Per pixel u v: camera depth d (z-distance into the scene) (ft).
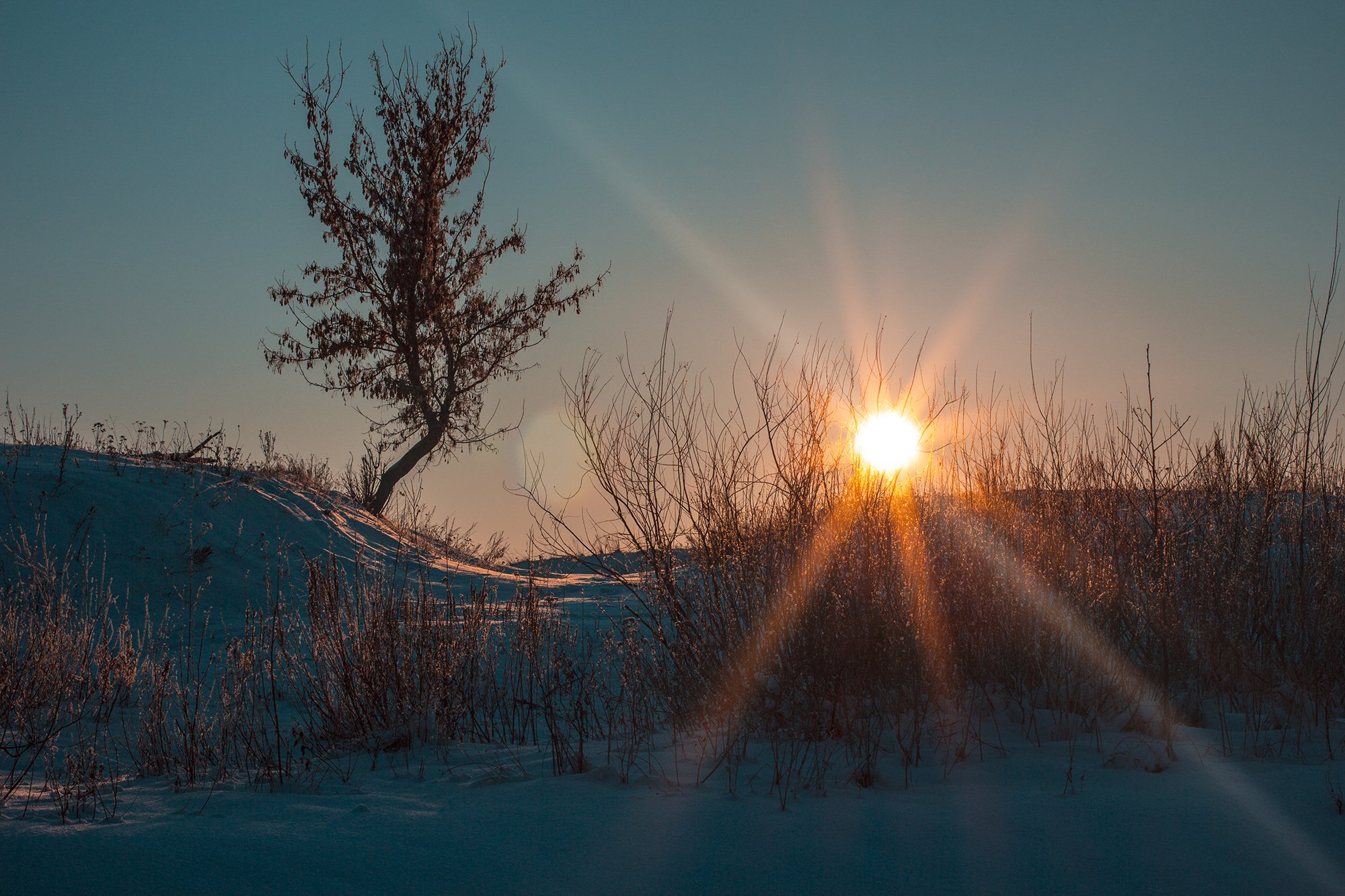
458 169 65.26
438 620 20.85
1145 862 9.75
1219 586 18.11
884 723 15.16
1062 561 18.54
